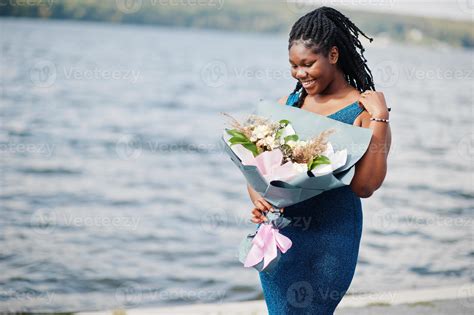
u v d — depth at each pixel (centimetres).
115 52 8556
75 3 13212
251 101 4631
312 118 354
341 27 359
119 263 1129
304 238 353
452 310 546
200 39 12762
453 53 7725
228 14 12706
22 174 1997
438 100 4647
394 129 3064
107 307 888
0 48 7456
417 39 7506
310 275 354
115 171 2136
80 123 3222
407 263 1032
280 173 330
